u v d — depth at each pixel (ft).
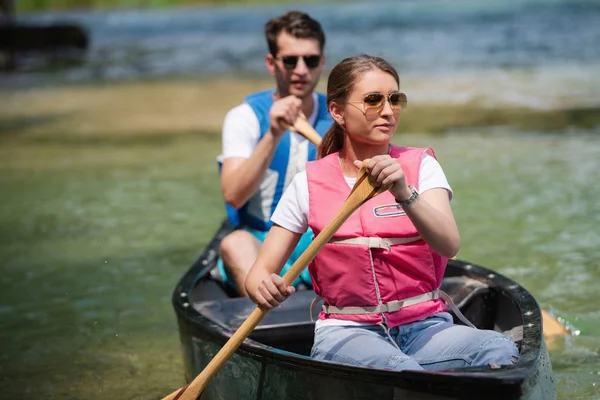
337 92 22.00
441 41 161.38
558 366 28.76
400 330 21.72
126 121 91.66
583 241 42.45
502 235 43.91
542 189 53.11
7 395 28.86
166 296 38.01
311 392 20.85
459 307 26.50
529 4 249.75
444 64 127.03
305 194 22.36
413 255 21.63
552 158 61.98
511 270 38.58
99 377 30.12
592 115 79.36
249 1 349.41
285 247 22.59
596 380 27.50
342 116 22.26
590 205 48.96
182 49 179.11
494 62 125.90
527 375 18.61
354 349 20.85
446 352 20.76
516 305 25.07
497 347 20.27
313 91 32.22
